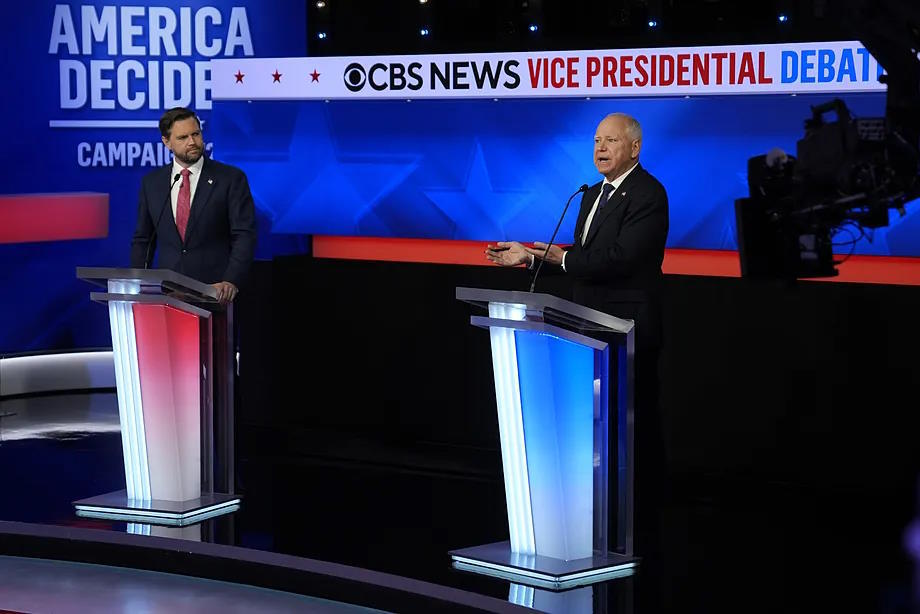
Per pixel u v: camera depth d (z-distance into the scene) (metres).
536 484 4.89
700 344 6.44
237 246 6.13
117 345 5.73
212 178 6.20
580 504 4.92
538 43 7.43
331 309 7.56
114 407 8.58
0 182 8.77
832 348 6.14
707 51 6.70
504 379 4.86
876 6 4.30
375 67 7.55
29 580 4.96
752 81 6.62
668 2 7.07
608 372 4.87
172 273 5.46
